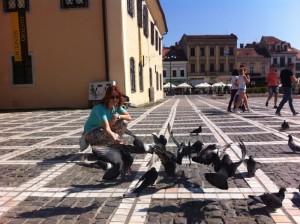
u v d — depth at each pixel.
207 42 87.00
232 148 6.91
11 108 21.25
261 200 3.78
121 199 4.30
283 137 8.06
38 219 3.78
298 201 4.06
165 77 86.81
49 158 6.59
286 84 12.87
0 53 21.22
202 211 3.87
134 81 23.16
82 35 20.59
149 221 3.65
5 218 3.82
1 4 21.03
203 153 4.86
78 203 4.21
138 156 6.46
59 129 10.77
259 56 90.44
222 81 87.81
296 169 5.35
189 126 10.45
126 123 6.37
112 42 20.22
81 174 5.44
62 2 20.58
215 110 16.62
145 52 28.94
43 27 20.83
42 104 21.08
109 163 4.64
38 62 21.00
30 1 20.80
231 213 3.79
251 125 10.34
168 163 4.75
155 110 17.64
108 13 20.16
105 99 6.24
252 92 41.94
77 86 20.81
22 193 4.62
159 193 4.46
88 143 6.41
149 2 31.02
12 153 7.17
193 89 82.31
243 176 5.05
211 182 4.12
